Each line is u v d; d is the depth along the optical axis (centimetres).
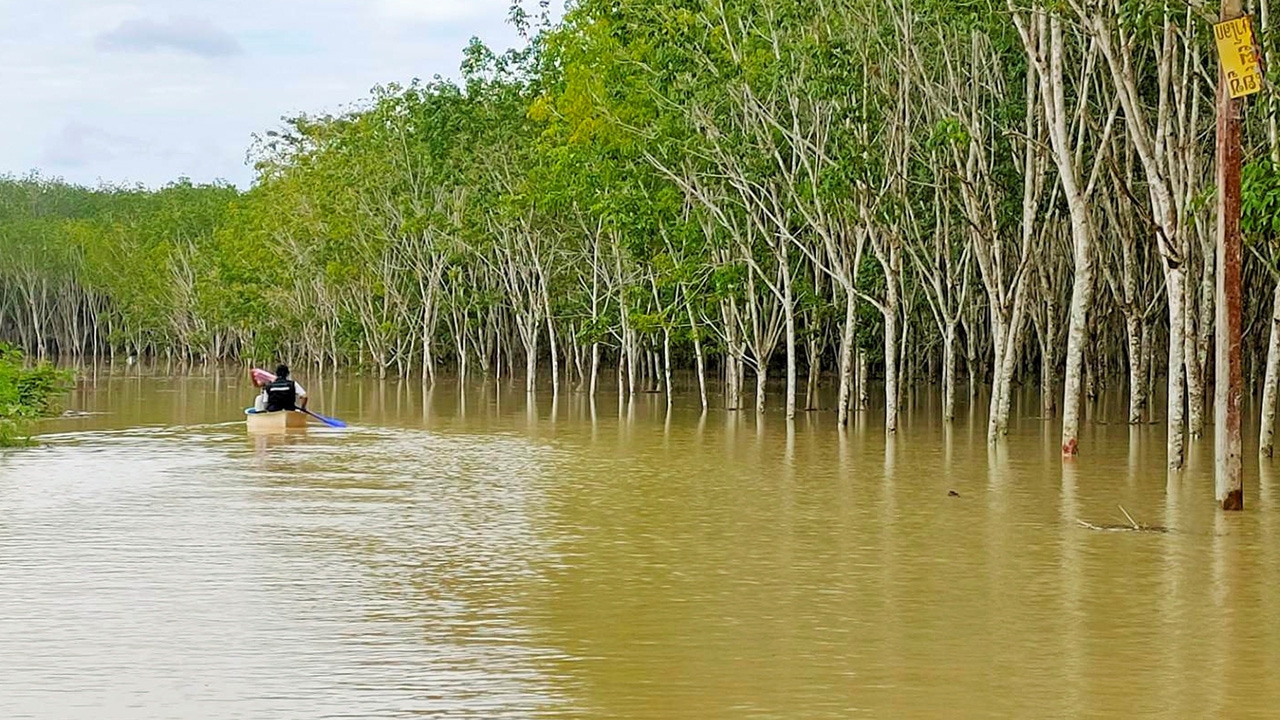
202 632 1473
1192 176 3356
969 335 5194
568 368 7869
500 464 3250
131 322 12750
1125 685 1262
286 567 1850
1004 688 1255
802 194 4281
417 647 1412
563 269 7419
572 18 4759
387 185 7538
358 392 7088
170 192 13112
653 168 4912
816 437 4047
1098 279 5594
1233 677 1289
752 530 2186
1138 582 1734
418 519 2311
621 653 1389
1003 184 4484
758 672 1316
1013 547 2005
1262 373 5872
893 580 1759
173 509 2412
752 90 4356
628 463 3278
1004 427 3738
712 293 5375
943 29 4384
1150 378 5047
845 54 3984
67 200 16812
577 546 2033
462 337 8344
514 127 6381
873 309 5478
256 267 9856
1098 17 2945
